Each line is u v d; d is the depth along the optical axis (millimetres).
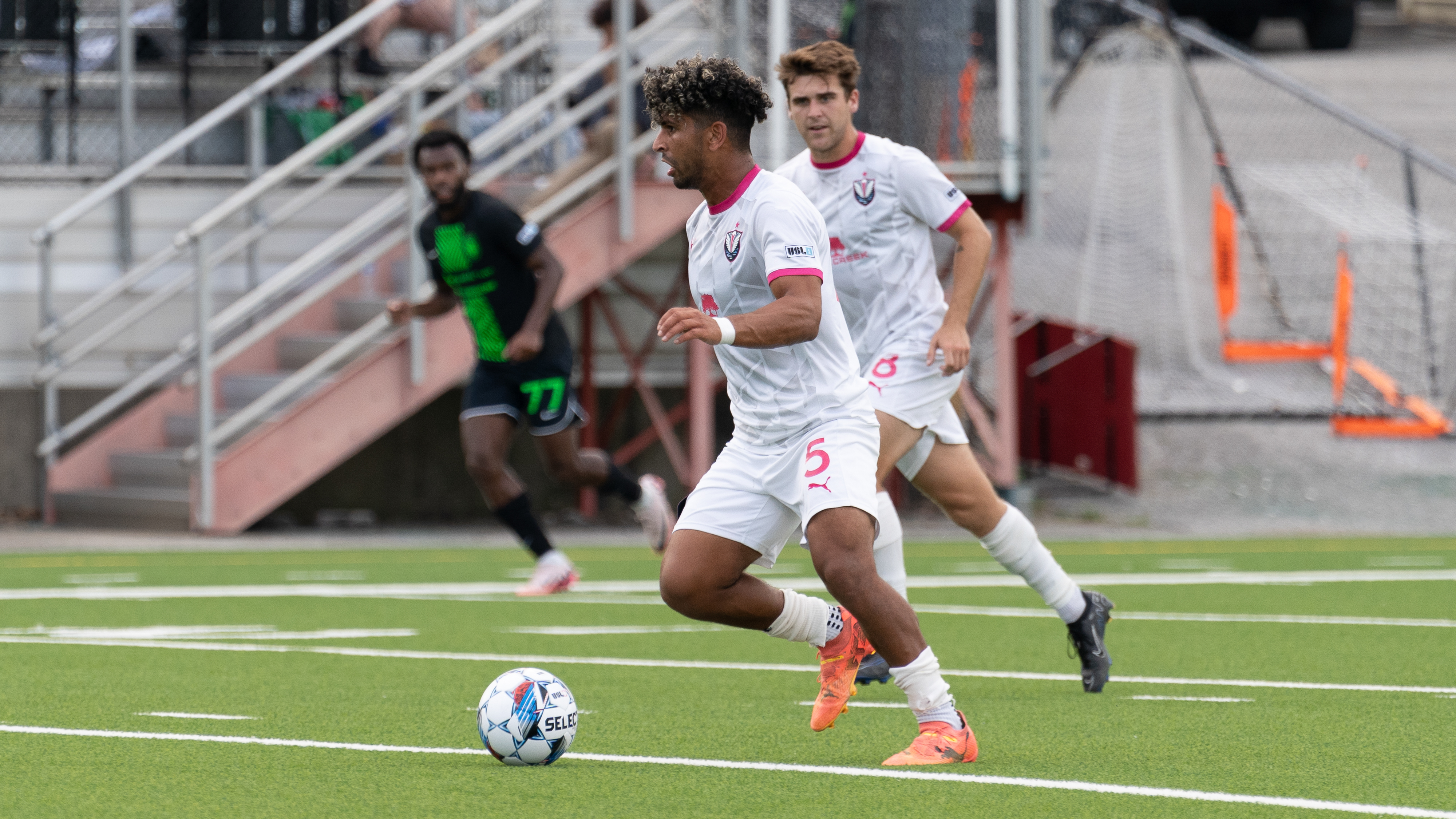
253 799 14039
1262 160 91438
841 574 15648
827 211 20859
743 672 22891
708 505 16531
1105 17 70750
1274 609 31156
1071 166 85438
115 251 51656
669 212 49281
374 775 15141
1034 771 15422
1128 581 36594
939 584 36281
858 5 49312
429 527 52000
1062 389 60188
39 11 51844
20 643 25906
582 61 60000
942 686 15930
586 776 15102
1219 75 110500
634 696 20578
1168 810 13664
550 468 34219
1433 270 75250
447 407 54094
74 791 14359
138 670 22719
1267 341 70125
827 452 15875
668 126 16047
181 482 47750
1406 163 76250
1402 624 28766
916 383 20312
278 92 53938
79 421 49531
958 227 20375
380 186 53969
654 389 55906
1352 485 58812
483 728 15617
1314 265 76312
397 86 51156
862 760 16109
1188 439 62938
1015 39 50031
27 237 51062
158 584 35562
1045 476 60375
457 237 31984
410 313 33188
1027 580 20938
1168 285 75188
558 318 33375
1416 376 67938
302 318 51594
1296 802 14008
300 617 29844
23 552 42531
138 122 53812
